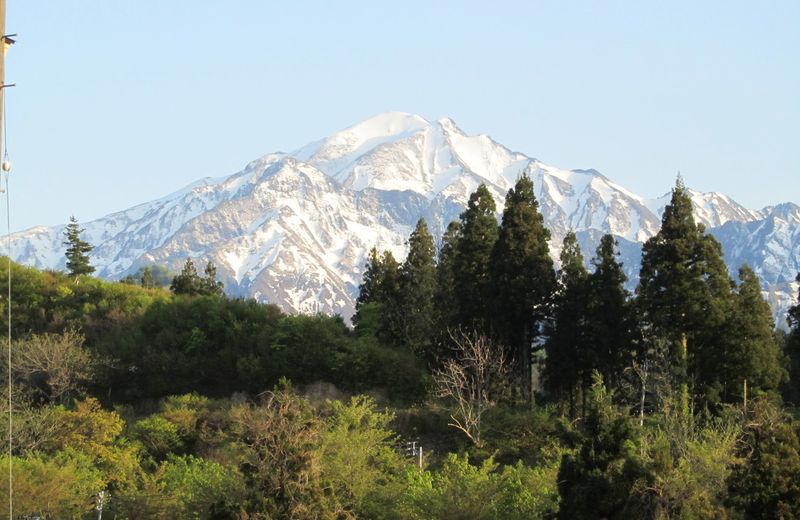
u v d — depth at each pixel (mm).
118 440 84125
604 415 51562
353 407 71188
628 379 87688
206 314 114438
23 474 64000
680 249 87375
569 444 53656
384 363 102188
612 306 90938
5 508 61844
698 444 57906
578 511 49625
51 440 78750
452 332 98812
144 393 105812
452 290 104375
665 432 60688
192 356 109250
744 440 58531
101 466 77438
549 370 96188
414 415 89938
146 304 124812
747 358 84375
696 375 85812
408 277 113000
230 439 84000
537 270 96188
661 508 49062
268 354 105312
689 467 52406
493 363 90250
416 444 86438
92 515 67750
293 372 103188
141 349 110438
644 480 49281
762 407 58344
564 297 95000
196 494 59875
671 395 73125
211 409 95812
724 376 84562
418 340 108812
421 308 110688
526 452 82938
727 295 87188
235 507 51219
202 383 106250
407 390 99875
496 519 57406
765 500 49281
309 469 52500
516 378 96875
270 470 52031
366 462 63656
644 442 52906
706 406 75625
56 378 99750
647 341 87438
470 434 85000
